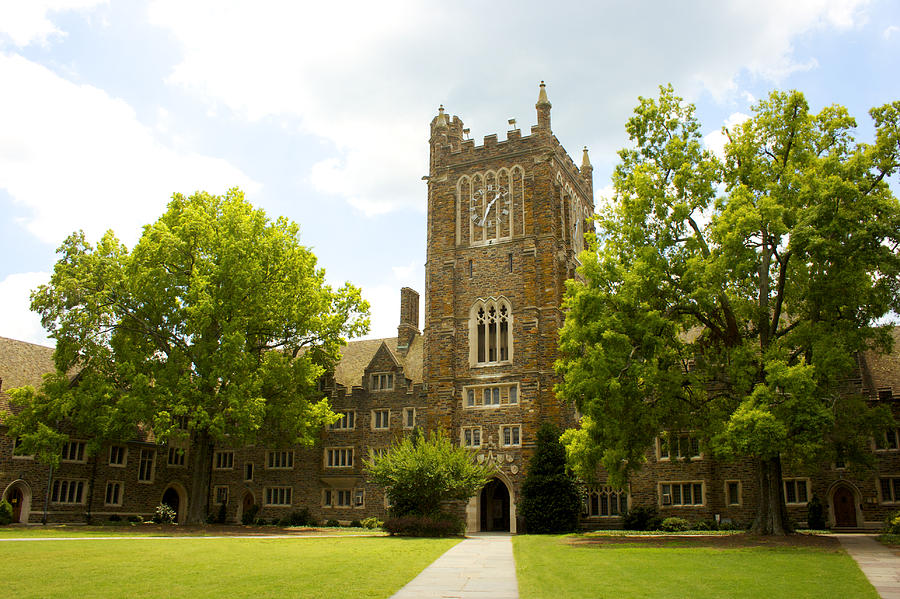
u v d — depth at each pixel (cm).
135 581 1644
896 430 3862
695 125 3416
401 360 5369
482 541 3116
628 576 1769
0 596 1430
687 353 3297
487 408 4566
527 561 2142
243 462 5338
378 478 3769
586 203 5809
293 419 4131
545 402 4438
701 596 1452
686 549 2505
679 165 3253
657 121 3431
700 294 2952
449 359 4738
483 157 5097
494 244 4881
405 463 3678
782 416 2636
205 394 3834
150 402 3812
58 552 2288
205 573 1794
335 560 2127
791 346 2928
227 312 4003
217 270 3984
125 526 3953
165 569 1872
